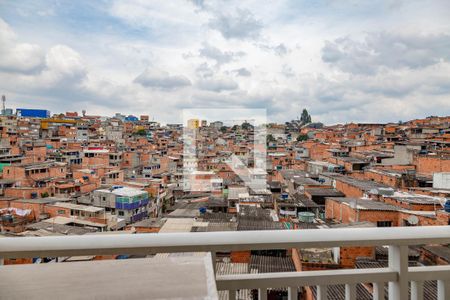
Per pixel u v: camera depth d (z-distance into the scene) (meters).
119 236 0.90
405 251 0.97
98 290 0.73
